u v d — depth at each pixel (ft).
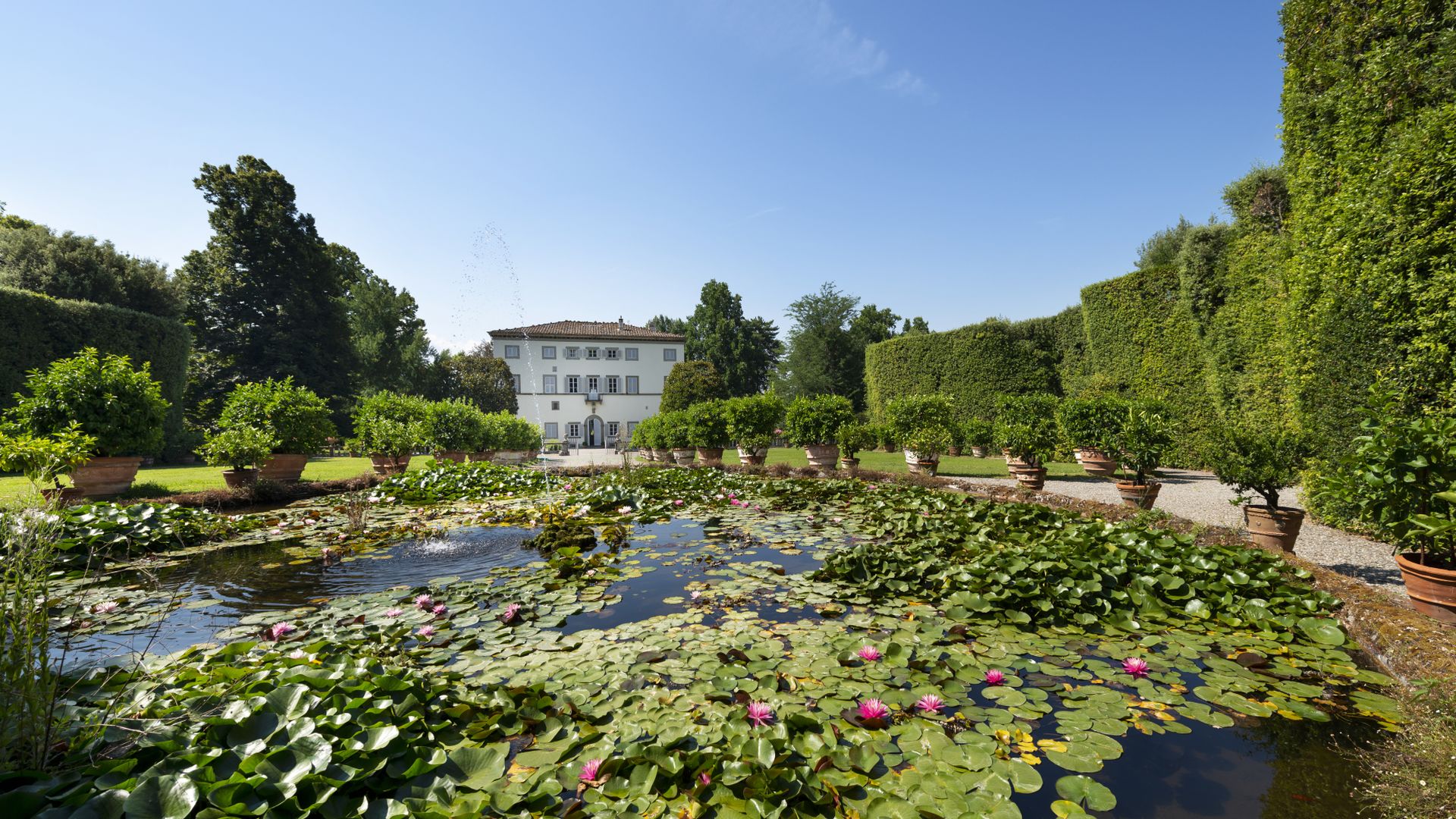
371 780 5.49
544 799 5.50
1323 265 18.63
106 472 25.09
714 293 152.15
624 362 131.64
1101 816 5.44
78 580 13.76
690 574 14.52
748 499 26.58
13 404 43.47
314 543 18.56
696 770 5.91
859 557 14.07
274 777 5.18
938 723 7.15
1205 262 38.93
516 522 21.98
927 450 36.06
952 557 14.78
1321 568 12.69
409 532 20.02
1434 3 15.94
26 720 5.49
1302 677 8.50
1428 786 5.32
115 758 5.43
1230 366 35.65
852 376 113.70
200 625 11.03
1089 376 50.72
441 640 9.98
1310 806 5.63
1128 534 14.32
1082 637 10.16
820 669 8.68
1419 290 15.28
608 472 37.88
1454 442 10.28
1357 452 12.12
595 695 7.82
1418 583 10.36
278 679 6.92
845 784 5.74
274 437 31.65
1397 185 15.76
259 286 90.43
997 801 5.55
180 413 58.18
